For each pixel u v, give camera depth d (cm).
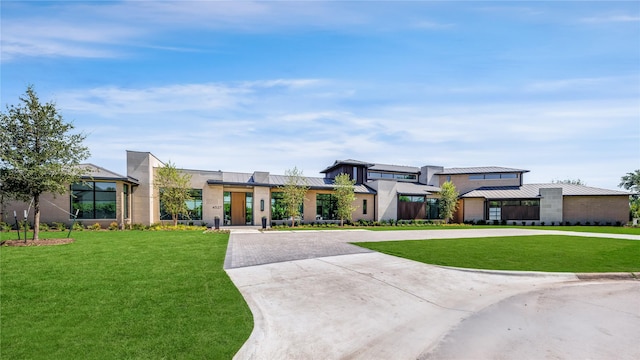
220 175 2503
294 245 1312
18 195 1202
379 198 3044
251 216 2594
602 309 601
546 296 686
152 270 787
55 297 569
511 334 482
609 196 3052
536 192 3356
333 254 1098
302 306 592
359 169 3372
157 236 1491
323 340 453
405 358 405
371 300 638
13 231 1644
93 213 1944
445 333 485
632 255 1138
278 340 449
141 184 2189
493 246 1342
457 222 3553
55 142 1216
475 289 735
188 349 393
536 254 1146
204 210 2408
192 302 565
